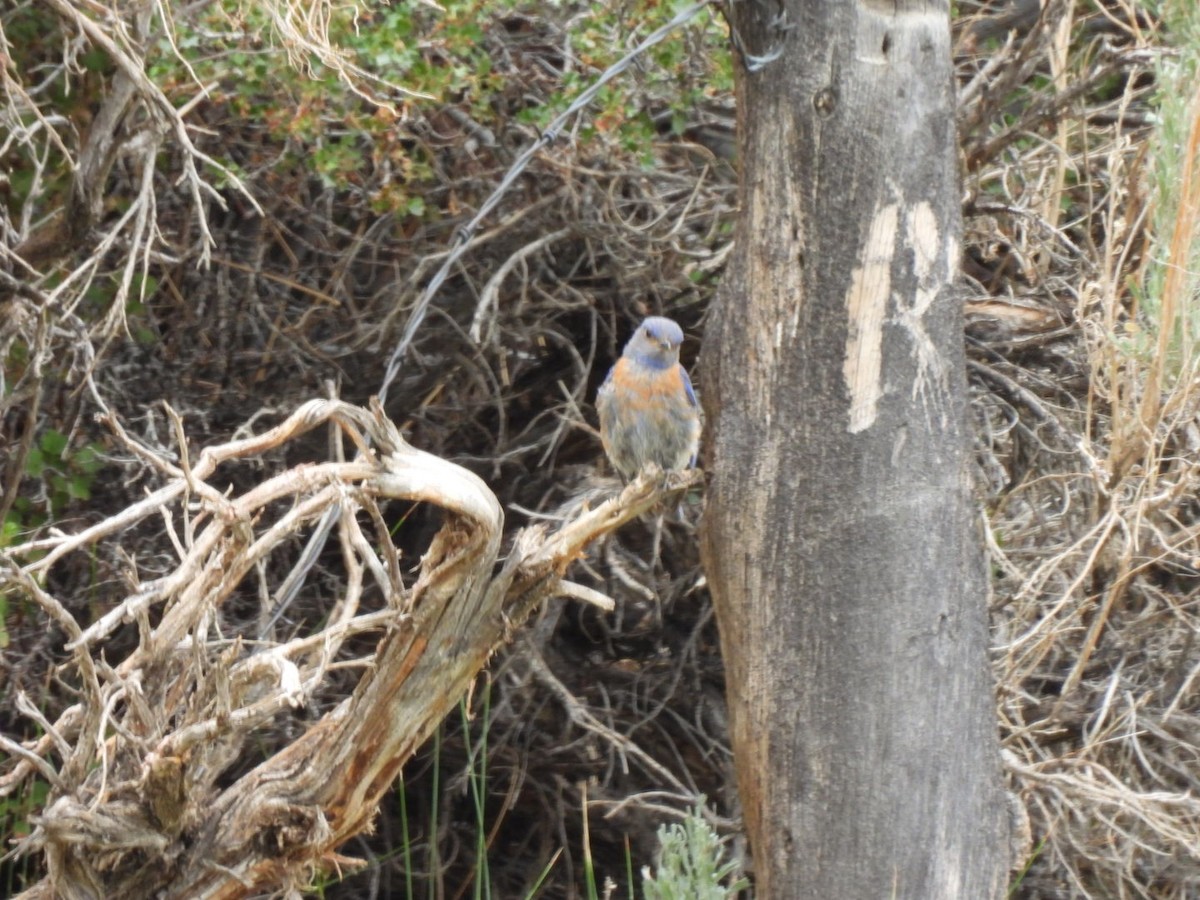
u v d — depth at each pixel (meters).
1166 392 10.27
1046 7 11.27
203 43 11.02
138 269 12.19
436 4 10.85
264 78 11.02
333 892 12.93
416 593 7.49
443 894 12.42
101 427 11.70
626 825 12.50
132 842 7.41
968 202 11.88
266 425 12.51
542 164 11.84
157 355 12.50
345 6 10.09
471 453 13.08
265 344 12.66
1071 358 12.09
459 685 7.78
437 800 12.67
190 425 12.27
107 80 11.74
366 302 12.96
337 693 11.83
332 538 12.64
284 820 7.66
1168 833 9.48
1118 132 11.16
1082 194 13.35
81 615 11.52
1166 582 11.80
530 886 12.82
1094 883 10.89
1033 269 12.30
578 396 12.52
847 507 7.86
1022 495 11.73
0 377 10.36
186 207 12.58
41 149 11.95
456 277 12.71
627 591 12.21
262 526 12.14
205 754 7.58
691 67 11.47
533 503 12.77
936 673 7.81
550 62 12.59
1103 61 12.34
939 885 7.71
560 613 12.04
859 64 7.83
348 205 12.83
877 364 7.86
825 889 7.79
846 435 7.86
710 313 8.40
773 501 7.94
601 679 12.48
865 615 7.81
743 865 11.20
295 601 12.09
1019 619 10.36
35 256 10.80
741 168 8.17
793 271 7.91
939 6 7.96
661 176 12.37
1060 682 11.36
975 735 7.89
